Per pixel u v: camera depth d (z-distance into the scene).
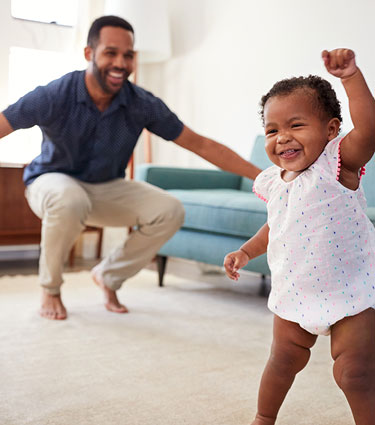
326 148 1.12
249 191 3.41
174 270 3.63
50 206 2.25
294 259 1.13
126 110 2.32
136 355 1.84
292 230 1.13
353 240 1.11
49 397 1.47
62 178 2.34
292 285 1.14
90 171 2.41
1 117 2.14
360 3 3.01
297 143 1.11
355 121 1.05
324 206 1.10
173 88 4.24
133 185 2.51
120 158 2.44
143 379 1.62
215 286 3.11
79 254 4.15
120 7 3.79
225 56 3.82
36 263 3.77
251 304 2.67
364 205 1.16
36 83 3.89
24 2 3.89
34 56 3.88
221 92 3.85
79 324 2.21
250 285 3.19
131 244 2.45
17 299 2.62
